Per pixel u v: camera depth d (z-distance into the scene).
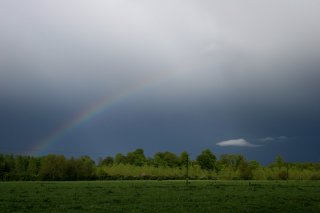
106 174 155.38
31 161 150.62
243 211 39.66
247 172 156.62
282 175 156.75
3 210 39.47
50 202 47.56
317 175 159.00
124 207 42.22
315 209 41.78
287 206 44.25
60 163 142.12
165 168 168.00
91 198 52.75
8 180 136.38
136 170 161.25
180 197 54.69
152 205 44.50
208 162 185.12
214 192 65.31
